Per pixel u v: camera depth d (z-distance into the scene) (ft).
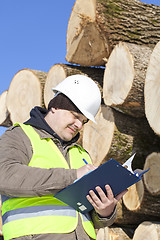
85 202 4.65
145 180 10.61
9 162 4.29
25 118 16.61
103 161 11.67
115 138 11.35
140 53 11.05
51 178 4.22
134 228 12.12
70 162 5.07
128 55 10.93
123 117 11.77
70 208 4.66
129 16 12.03
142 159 11.49
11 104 17.47
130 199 11.19
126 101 10.90
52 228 4.37
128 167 4.70
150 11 12.40
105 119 11.85
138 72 10.69
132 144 11.48
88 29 12.35
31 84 16.49
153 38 12.07
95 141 12.09
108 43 12.02
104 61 12.93
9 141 4.52
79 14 12.57
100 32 11.98
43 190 4.19
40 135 4.85
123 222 11.91
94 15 11.92
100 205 4.55
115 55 11.50
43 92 15.96
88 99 5.07
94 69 13.88
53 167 4.63
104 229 11.72
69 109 4.95
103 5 11.91
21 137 4.64
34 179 4.18
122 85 11.03
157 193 10.28
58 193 4.29
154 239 9.98
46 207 4.50
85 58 13.20
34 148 4.61
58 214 4.51
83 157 5.51
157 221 11.04
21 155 4.48
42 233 4.32
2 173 4.22
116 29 11.89
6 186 4.19
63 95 5.02
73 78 5.22
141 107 11.11
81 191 4.39
